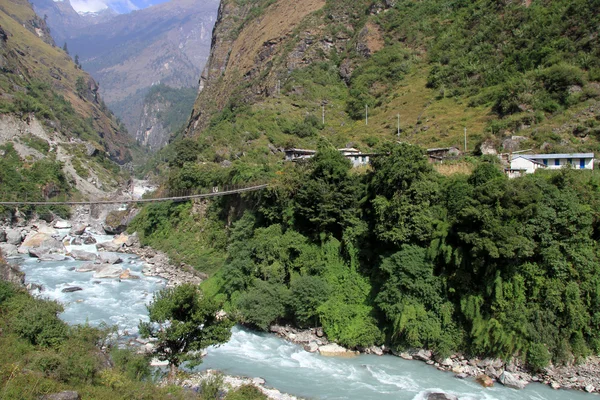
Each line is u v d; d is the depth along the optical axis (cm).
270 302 3928
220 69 16962
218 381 2741
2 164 10556
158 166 18662
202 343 2658
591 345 3098
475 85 8612
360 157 6316
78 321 3978
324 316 3756
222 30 18225
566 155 4784
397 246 3634
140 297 4803
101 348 3062
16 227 8962
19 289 3550
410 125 8144
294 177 4691
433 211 3622
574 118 5975
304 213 4312
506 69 8275
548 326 3094
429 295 3406
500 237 3100
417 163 3694
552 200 3262
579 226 3194
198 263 5947
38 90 17450
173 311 2666
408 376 3136
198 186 7400
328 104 10456
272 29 14525
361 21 12544
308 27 12950
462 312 3306
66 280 5434
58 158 13012
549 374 3031
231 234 5491
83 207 11119
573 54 7238
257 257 4456
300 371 3212
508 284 3198
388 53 11000
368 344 3541
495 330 3138
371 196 4038
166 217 7706
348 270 4003
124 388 2388
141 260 6762
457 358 3288
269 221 4894
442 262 3481
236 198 5994
